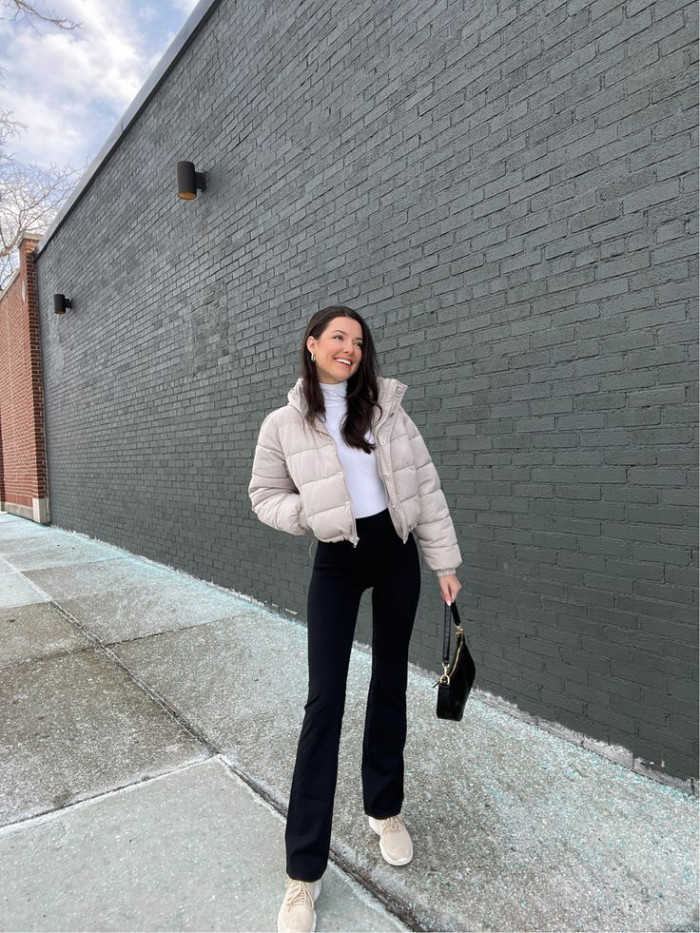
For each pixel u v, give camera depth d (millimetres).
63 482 9750
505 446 2701
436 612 3123
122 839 1962
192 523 5629
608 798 2113
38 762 2439
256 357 4516
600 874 1769
